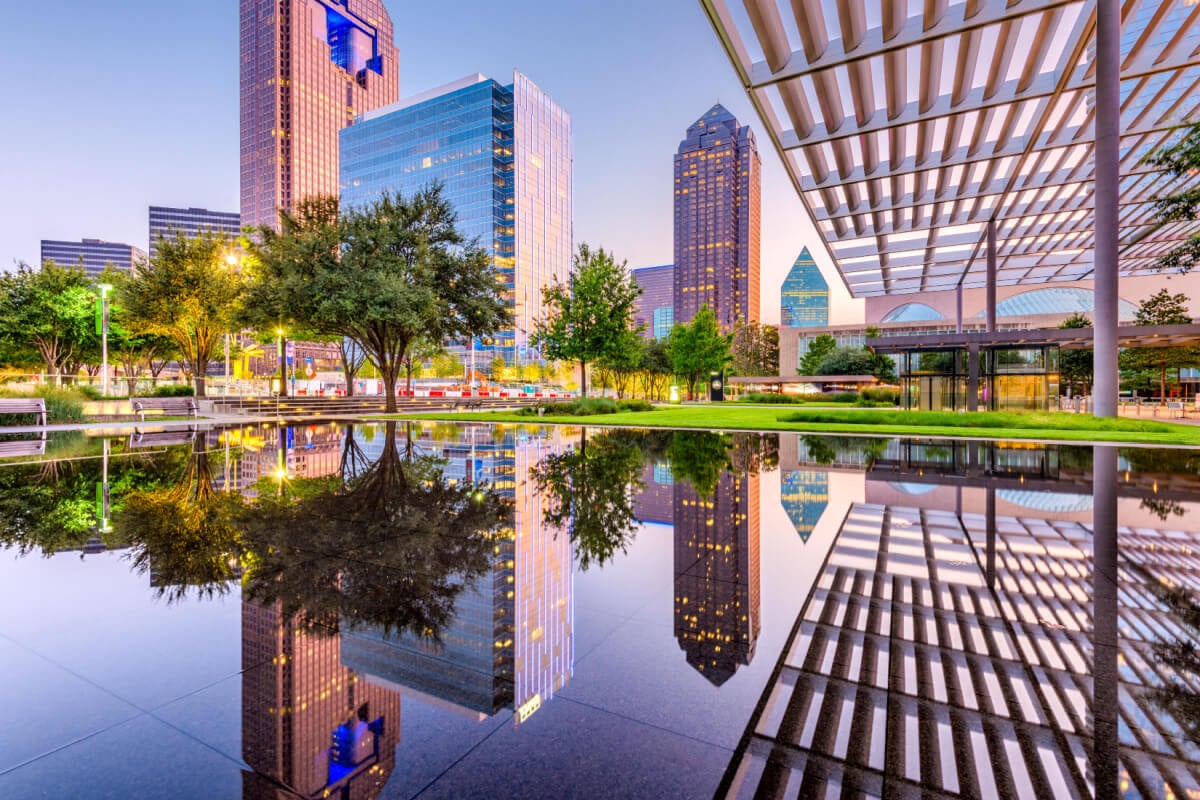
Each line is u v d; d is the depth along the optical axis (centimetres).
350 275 2400
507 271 12738
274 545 505
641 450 1266
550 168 14338
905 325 7619
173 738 226
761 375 9938
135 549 493
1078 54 1948
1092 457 1137
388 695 260
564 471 947
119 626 336
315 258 2462
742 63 1953
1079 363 4372
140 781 199
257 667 286
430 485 812
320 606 368
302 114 17650
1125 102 2362
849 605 371
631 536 541
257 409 2764
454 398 4425
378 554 478
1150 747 217
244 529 561
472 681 272
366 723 237
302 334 3484
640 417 2588
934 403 3031
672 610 362
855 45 1836
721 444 1400
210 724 236
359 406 3141
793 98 2155
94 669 283
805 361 8044
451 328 2819
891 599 381
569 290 3080
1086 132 2419
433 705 251
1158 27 1955
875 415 2192
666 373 7669
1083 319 5119
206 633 326
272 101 17375
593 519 608
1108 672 279
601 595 389
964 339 2773
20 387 2261
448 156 12825
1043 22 1777
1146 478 882
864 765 207
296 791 193
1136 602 373
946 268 5184
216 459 1102
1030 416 1927
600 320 2906
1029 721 236
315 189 17988
